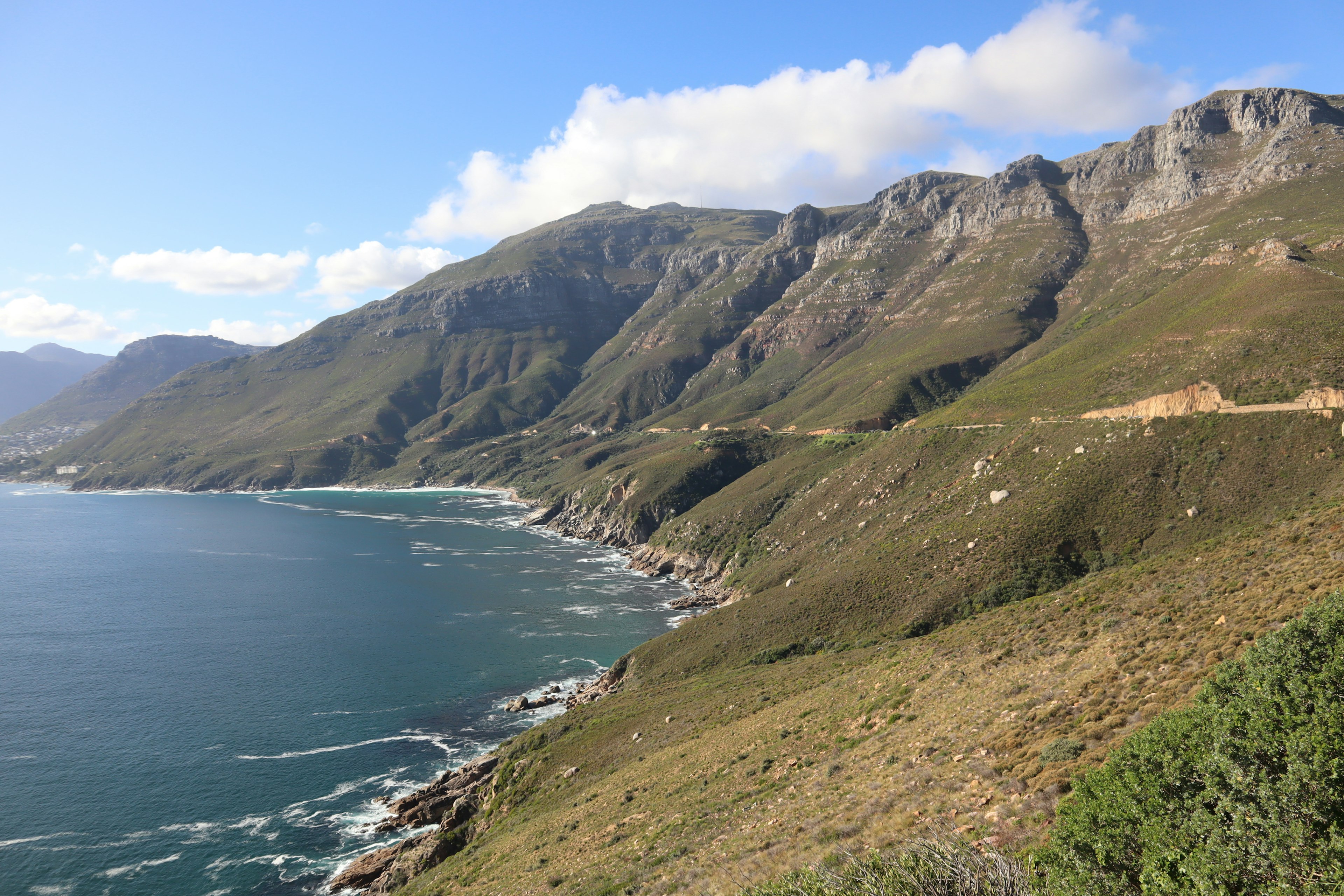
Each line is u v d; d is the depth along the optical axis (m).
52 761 69.56
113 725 78.06
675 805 40.69
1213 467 77.50
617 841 38.56
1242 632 29.41
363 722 79.25
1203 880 13.53
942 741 32.59
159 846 56.09
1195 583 41.97
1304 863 13.20
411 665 98.31
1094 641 38.62
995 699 35.56
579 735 65.56
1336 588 30.03
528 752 65.81
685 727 58.84
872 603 83.50
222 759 70.31
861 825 26.08
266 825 59.12
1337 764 13.63
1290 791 13.91
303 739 74.94
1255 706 15.95
